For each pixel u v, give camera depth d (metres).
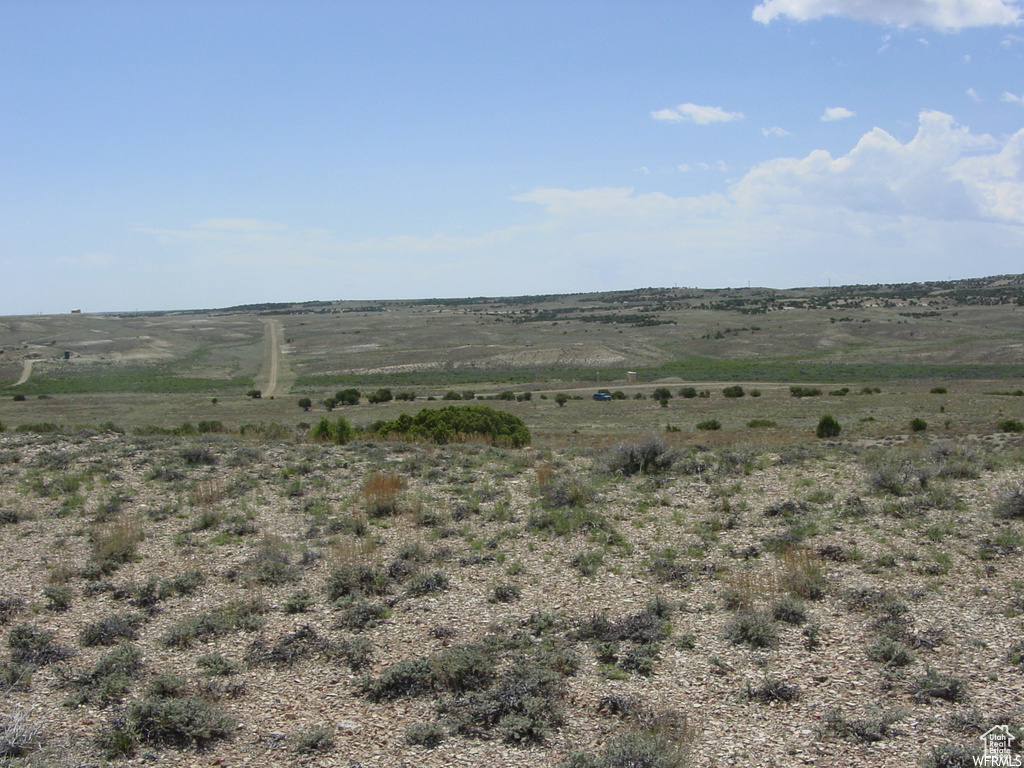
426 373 125.62
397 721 7.30
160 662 8.74
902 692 7.39
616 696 7.46
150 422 63.84
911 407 60.28
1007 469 17.27
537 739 6.84
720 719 7.03
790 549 11.76
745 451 20.58
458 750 6.73
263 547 12.85
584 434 44.16
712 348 142.75
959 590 9.89
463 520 14.55
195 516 15.12
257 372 131.75
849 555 11.47
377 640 9.20
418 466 19.88
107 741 6.98
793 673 7.88
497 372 124.50
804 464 18.92
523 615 9.76
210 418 67.25
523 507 15.42
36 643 9.00
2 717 7.41
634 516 14.38
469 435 28.84
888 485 15.55
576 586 10.77
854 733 6.64
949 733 6.58
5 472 19.25
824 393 79.00
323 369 133.25
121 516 15.04
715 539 12.71
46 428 31.16
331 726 7.24
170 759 6.73
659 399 79.44
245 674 8.41
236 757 6.74
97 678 8.19
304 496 16.78
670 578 10.88
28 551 12.92
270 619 9.98
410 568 11.49
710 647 8.59
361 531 13.73
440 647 8.90
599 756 6.43
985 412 53.38
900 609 9.21
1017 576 10.24
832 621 9.19
